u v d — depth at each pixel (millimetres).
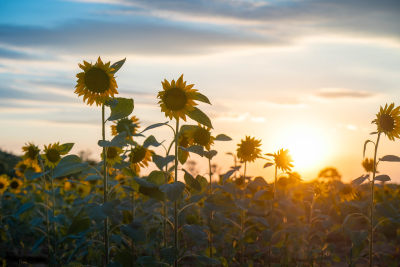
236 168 4492
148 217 4211
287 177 6367
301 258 5602
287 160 4617
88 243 4391
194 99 3340
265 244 4883
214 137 4047
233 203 4422
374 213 4570
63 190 6844
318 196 5363
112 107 3629
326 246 5121
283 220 5645
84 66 3428
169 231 5664
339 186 5137
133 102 3654
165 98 3328
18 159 11391
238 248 5031
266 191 4766
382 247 4727
